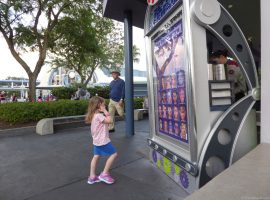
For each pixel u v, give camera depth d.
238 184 2.00
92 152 6.05
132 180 4.15
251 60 3.54
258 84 3.57
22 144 7.08
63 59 20.45
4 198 3.63
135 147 6.33
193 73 3.26
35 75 13.20
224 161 3.28
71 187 3.96
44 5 12.29
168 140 4.34
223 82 3.48
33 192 3.81
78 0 12.42
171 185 3.88
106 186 3.95
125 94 7.85
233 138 3.34
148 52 5.00
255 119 3.53
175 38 3.90
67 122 9.61
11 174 4.62
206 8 3.26
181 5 3.57
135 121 11.69
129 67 7.69
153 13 4.75
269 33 3.24
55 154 5.94
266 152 2.82
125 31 7.55
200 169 3.18
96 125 4.06
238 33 3.48
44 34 13.31
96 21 14.91
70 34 13.87
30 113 9.47
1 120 9.41
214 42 3.98
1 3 11.64
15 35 13.12
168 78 4.26
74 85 19.78
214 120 3.41
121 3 6.86
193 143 3.29
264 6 3.28
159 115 4.77
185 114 3.66
